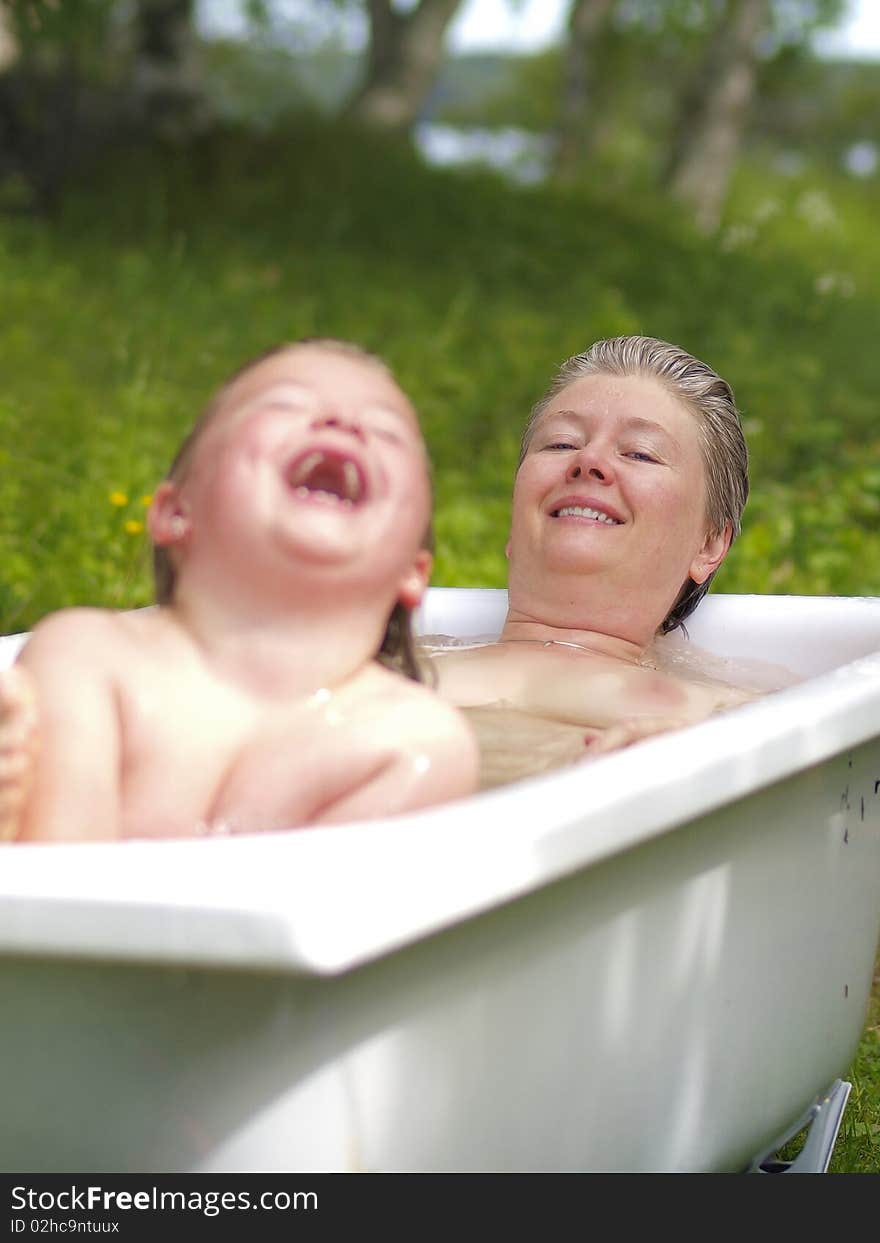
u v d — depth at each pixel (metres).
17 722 1.31
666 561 2.46
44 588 3.79
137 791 1.42
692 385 2.53
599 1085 1.58
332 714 1.46
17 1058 1.30
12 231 8.49
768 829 1.83
